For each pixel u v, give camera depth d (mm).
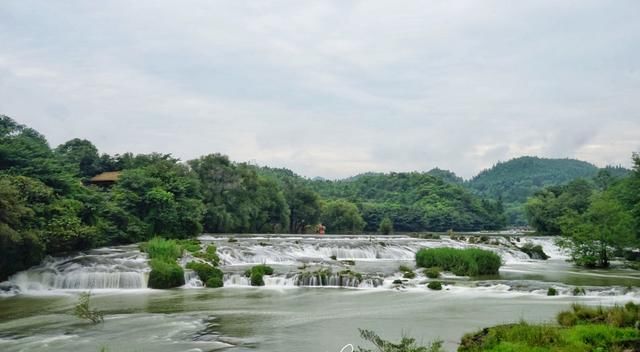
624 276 49844
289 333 25422
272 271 45688
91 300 35406
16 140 61531
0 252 38500
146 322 28031
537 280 46094
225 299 36031
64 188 56844
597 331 18734
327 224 142500
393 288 41438
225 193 103875
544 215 125812
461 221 172875
